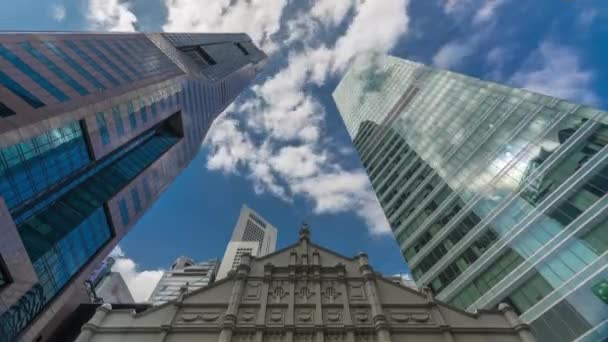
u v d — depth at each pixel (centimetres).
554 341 2462
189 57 11844
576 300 2447
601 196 2662
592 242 2562
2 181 3528
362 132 9719
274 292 1730
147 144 7700
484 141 4428
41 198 4303
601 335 2211
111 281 7431
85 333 1448
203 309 1638
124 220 6016
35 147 3959
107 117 5338
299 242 2152
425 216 4900
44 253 3981
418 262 4528
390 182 6619
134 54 7081
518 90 4319
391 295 1744
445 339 1463
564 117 3403
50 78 4469
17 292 3284
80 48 5534
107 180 5816
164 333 1466
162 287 9038
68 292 4359
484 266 3431
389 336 1454
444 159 5141
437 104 6325
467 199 4188
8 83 3800
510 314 1600
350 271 1909
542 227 3038
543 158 3397
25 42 4447
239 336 1467
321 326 1489
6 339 3244
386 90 9206
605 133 2914
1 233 3011
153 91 6781
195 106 9438
